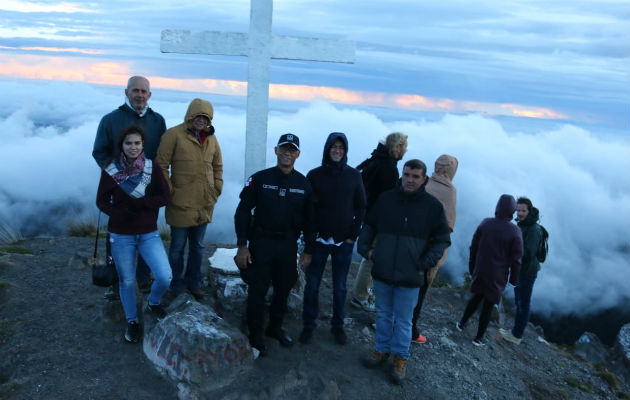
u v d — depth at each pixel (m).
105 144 3.11
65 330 3.17
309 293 3.34
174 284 3.51
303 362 3.02
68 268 4.38
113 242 2.82
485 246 3.87
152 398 2.54
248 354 2.82
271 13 3.71
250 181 3.03
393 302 3.13
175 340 2.66
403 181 2.96
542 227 4.36
